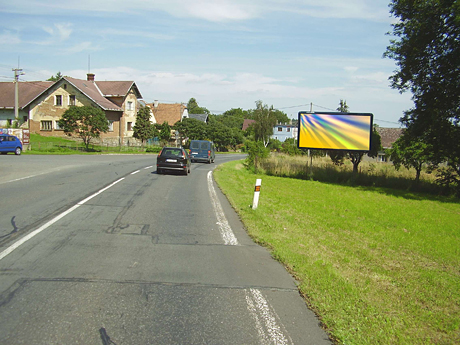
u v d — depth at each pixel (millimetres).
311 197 16719
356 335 3965
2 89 52250
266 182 22234
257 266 6051
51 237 6934
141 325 3873
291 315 4348
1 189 12094
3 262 5484
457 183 24109
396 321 4422
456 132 22578
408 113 23375
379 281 5918
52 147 40750
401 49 22016
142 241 7086
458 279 6562
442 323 4543
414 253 8227
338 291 5082
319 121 25734
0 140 30016
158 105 78875
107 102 50312
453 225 12555
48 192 11969
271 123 63219
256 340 3738
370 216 12906
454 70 20625
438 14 20219
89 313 4055
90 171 19422
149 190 13977
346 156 29344
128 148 48812
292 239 7977
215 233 8102
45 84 52812
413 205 17469
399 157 26000
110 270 5430
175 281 5164
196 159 36906
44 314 3971
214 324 4004
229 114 149500
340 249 7738
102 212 9453
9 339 3451
